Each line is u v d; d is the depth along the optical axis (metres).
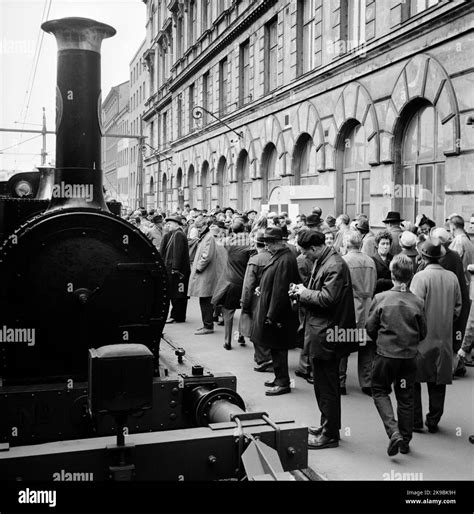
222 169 29.14
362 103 15.44
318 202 16.16
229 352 9.71
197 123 32.53
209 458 3.78
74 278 4.51
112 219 4.60
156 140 45.38
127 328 4.64
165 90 41.69
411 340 5.46
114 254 4.61
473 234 11.10
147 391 3.39
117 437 3.56
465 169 11.63
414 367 5.56
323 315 5.59
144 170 50.38
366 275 7.43
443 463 5.36
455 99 11.89
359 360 7.51
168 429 4.61
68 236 4.50
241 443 3.77
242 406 4.59
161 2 44.03
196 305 15.61
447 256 7.78
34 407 4.27
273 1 21.66
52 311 4.47
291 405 6.98
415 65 13.16
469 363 8.85
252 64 24.17
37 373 4.51
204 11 31.31
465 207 11.61
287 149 20.56
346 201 16.83
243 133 25.22
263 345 7.43
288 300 7.26
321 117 17.89
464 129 11.65
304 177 19.75
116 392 3.33
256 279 8.77
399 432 5.50
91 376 3.40
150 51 46.25
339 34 16.55
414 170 13.70
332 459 5.45
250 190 24.95
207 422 4.41
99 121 4.87
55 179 4.78
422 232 10.46
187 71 34.19
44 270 4.45
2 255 4.37
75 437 4.35
